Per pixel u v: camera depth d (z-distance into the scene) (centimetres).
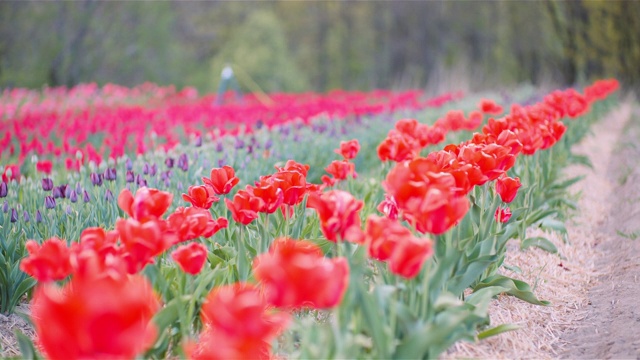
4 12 2036
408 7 3191
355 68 3400
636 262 440
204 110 1095
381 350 223
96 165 558
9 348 326
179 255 245
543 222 488
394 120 1033
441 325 239
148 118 993
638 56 2186
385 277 281
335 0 3394
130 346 149
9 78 2036
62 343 151
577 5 2270
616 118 1437
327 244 350
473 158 307
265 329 177
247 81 1981
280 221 360
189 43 3155
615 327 340
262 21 2077
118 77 2380
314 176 680
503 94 1503
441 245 301
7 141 700
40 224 412
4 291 361
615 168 805
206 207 310
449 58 3055
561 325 353
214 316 173
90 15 2166
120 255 224
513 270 405
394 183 233
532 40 2702
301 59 3459
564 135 735
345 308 215
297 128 838
